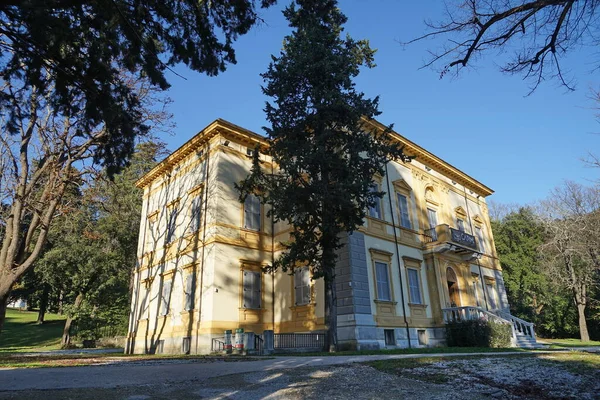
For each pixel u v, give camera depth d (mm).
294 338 18984
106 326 36469
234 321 20453
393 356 13117
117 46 8578
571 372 9242
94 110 9086
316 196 16141
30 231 17969
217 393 7309
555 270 36281
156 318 24078
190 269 22312
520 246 42094
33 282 45938
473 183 33406
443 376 8945
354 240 20156
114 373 9312
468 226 31203
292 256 17234
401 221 24391
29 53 7637
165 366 10961
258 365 11031
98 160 11508
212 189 22312
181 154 25641
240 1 9461
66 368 10461
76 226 29641
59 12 7672
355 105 17828
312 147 16859
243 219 22750
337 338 18688
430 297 23797
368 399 7035
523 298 40750
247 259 22062
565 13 6047
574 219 34031
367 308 19141
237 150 23750
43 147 18281
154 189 28938
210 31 9547
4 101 9484
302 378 8750
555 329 38750
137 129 11203
